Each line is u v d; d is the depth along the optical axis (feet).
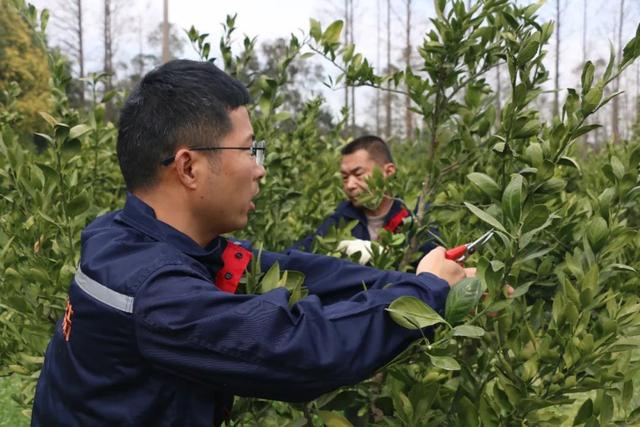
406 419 5.38
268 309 3.78
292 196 10.29
